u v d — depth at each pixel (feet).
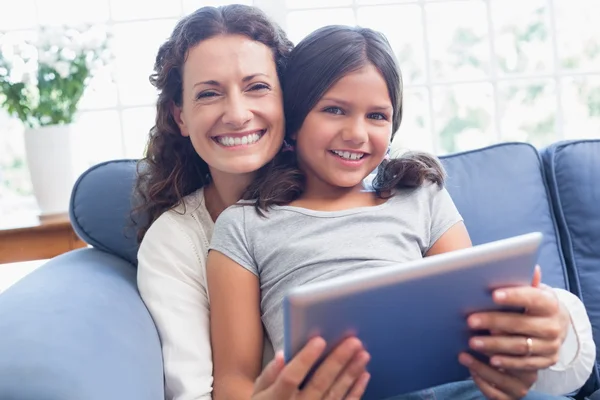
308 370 2.33
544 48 6.77
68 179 5.49
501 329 2.54
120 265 3.92
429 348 2.56
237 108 3.40
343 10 6.38
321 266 3.27
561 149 4.51
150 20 6.24
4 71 5.34
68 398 2.30
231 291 3.32
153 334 3.32
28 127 5.47
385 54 3.51
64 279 3.37
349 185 3.51
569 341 3.19
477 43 6.70
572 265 4.32
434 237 3.60
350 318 2.28
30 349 2.45
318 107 3.46
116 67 6.25
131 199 4.03
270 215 3.46
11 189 6.81
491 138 6.81
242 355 3.22
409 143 6.67
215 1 6.28
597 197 4.33
